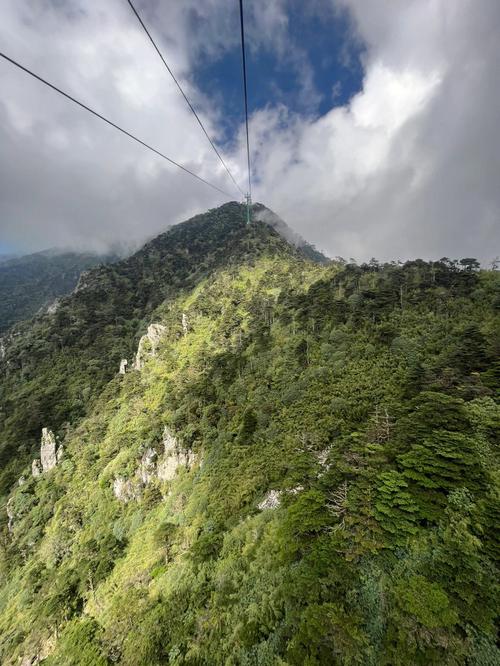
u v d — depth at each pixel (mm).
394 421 34844
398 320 64125
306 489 31219
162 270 182375
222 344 94062
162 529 44906
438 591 17094
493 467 24156
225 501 40781
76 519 65000
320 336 67688
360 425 38125
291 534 25328
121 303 158125
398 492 23547
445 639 15516
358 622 17781
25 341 138750
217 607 26281
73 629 41281
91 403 102062
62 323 141250
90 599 47281
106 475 68938
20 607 55375
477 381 37781
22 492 78000
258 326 91688
